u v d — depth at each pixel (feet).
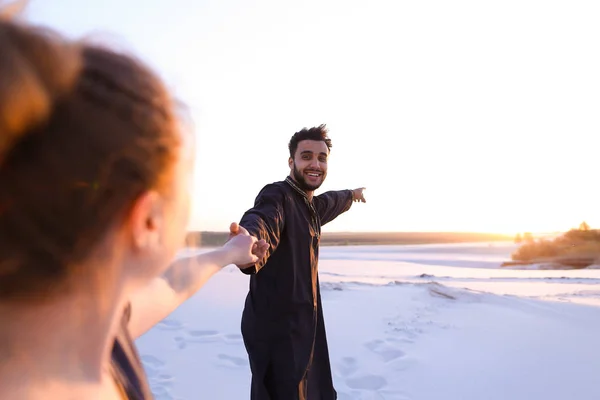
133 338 2.28
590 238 78.02
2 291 1.04
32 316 1.12
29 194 0.98
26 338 1.13
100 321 1.24
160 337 16.63
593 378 12.98
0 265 1.00
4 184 0.98
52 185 0.99
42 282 1.06
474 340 16.69
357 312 21.20
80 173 1.01
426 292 26.00
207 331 17.51
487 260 78.59
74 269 1.10
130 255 1.24
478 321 19.57
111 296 1.23
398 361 14.25
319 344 7.75
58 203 1.01
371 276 41.39
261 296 7.23
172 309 2.60
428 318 20.07
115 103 1.05
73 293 1.15
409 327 18.45
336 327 18.45
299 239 7.35
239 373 13.15
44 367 1.17
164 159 1.15
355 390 12.22
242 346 15.64
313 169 7.64
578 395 11.90
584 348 15.69
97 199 1.05
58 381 1.19
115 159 1.05
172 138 1.18
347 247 153.89
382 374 13.29
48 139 0.98
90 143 1.01
